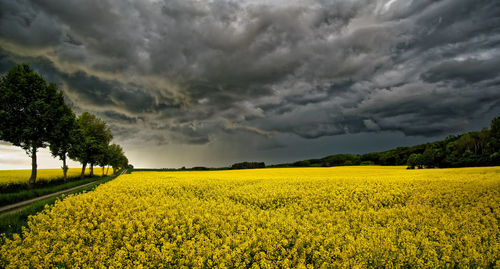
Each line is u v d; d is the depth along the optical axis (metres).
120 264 6.02
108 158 48.91
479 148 59.78
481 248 6.54
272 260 6.61
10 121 24.89
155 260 6.34
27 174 42.50
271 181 23.19
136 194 15.46
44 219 9.02
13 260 6.17
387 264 5.76
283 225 8.70
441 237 7.29
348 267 5.82
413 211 10.66
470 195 13.74
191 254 6.39
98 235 7.85
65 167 33.81
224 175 38.69
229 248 6.80
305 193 16.27
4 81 25.55
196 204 12.66
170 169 93.06
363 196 15.28
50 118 27.00
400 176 26.28
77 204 11.52
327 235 7.74
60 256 6.44
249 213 10.82
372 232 8.02
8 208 14.98
